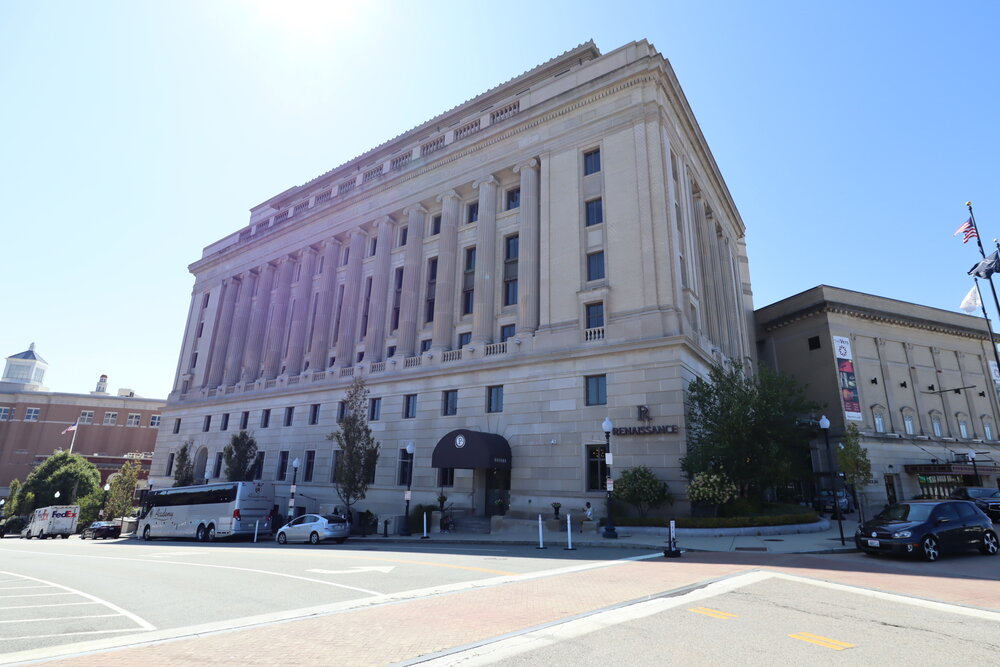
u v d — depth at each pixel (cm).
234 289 5838
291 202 5941
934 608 881
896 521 1573
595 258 3117
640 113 3105
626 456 2620
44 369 11231
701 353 2909
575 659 611
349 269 4541
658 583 1120
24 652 669
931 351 5028
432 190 4084
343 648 664
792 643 679
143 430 8644
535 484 2866
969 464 4519
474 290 3622
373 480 3506
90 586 1271
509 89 4191
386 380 3738
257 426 4681
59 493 5934
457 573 1320
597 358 2842
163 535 3516
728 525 2194
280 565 1594
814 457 4316
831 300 4616
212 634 754
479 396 3247
